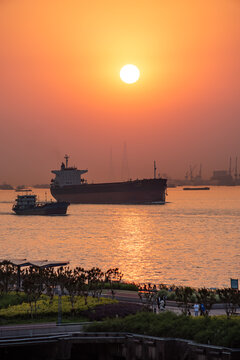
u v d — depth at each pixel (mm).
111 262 133875
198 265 127375
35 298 58625
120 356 47531
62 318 55062
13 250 163250
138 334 47469
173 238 196500
